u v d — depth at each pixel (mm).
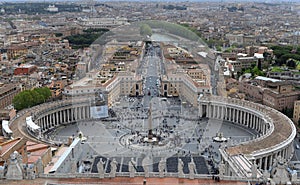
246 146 174000
